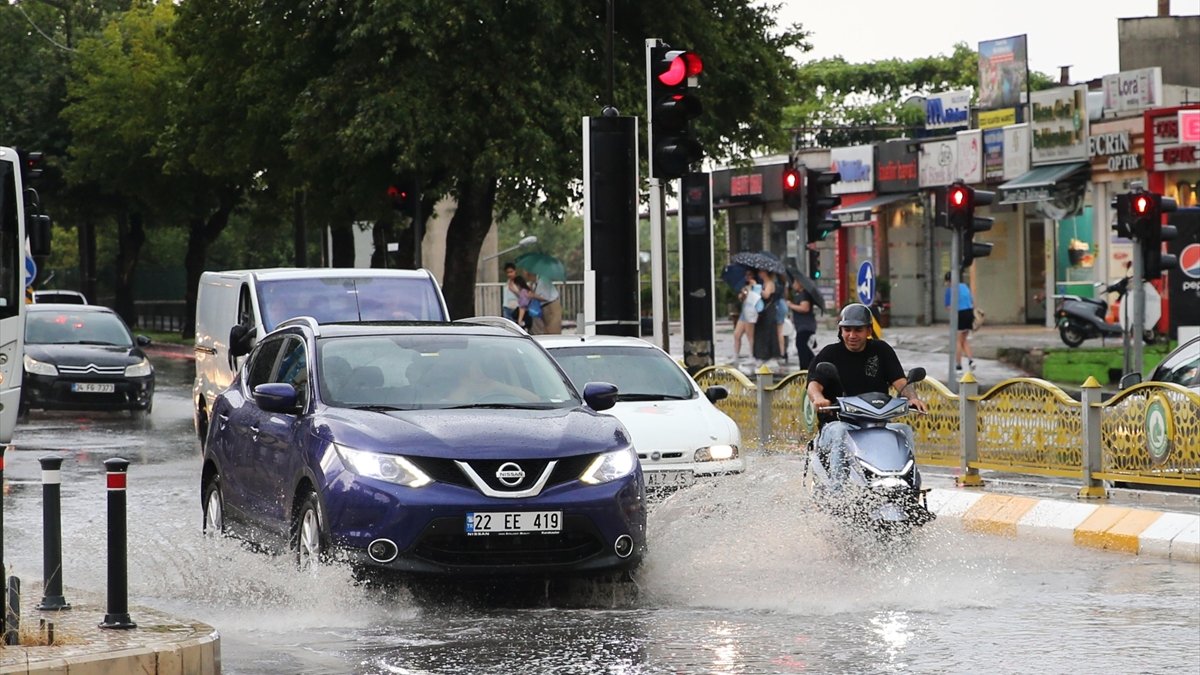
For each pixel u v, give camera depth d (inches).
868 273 2650.1
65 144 6786.4
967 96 6284.5
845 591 1138.0
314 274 1961.1
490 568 1037.2
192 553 1240.8
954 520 1583.4
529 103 3661.4
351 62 3703.3
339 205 3973.9
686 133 2026.3
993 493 1609.3
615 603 1089.4
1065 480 1694.1
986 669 880.3
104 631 868.6
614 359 1715.1
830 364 1317.7
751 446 2073.1
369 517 1034.1
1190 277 3297.2
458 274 4035.4
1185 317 3307.1
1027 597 1131.9
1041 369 3565.5
